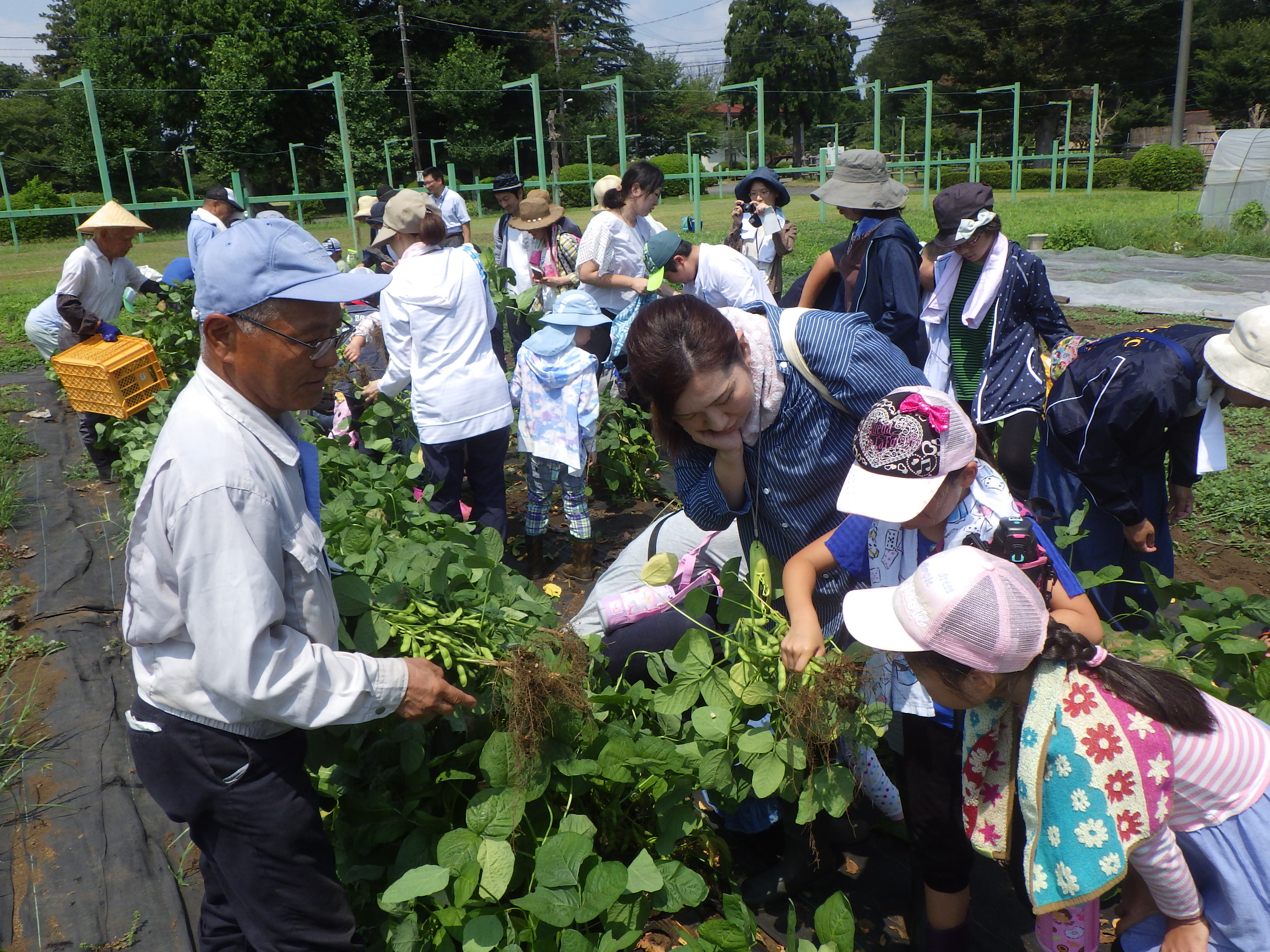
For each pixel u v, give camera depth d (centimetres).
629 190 671
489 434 488
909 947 268
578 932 227
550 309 812
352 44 4891
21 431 773
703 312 230
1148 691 183
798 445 255
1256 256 1766
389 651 249
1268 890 189
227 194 840
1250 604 285
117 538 573
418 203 469
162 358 767
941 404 207
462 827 270
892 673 235
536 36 5919
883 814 308
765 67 7131
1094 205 3234
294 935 210
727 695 255
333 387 645
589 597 352
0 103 5562
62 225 3641
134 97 4603
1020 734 200
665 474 675
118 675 423
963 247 442
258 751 201
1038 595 184
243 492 188
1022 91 5750
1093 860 181
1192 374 336
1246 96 5569
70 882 303
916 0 6262
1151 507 361
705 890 238
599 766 246
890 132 6438
